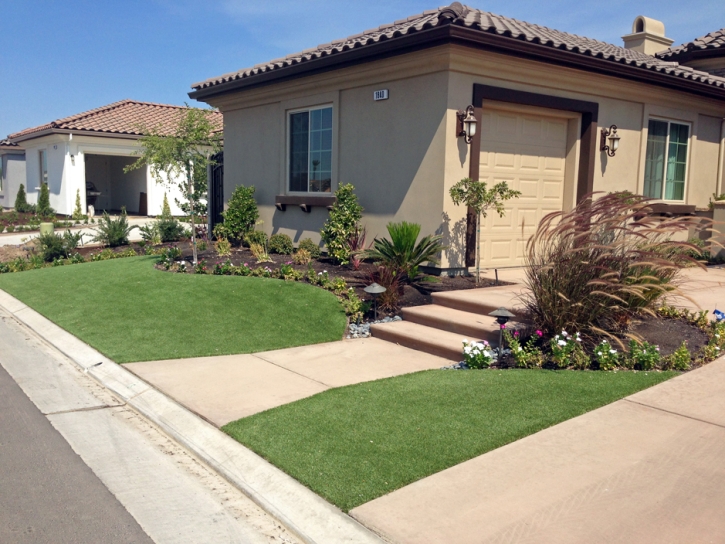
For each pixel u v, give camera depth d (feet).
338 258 35.19
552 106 35.04
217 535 12.25
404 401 17.98
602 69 34.71
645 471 13.43
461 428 15.93
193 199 37.86
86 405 19.54
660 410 16.71
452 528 11.63
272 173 43.83
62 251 48.73
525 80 33.63
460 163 31.94
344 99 37.47
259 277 33.63
